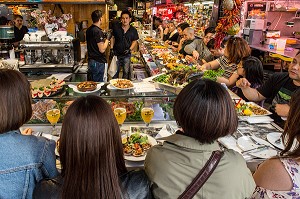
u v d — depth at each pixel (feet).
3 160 3.50
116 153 3.41
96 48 15.70
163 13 29.43
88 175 3.05
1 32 11.84
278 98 7.96
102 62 16.03
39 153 3.76
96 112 3.10
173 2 27.35
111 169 3.16
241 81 8.57
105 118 3.14
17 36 17.85
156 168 3.64
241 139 5.93
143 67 17.43
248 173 3.65
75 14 17.88
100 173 3.07
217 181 3.40
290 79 7.84
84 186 3.05
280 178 3.56
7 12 12.75
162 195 3.57
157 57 16.43
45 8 17.57
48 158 3.86
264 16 22.62
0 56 12.58
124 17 18.48
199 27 24.02
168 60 14.89
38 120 6.37
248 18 22.70
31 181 3.69
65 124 3.13
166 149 3.69
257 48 21.44
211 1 19.53
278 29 23.08
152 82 8.45
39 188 3.36
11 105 3.47
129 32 18.69
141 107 6.86
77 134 3.02
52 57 13.37
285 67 19.16
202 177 3.42
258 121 6.87
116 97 6.81
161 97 6.87
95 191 3.05
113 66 18.78
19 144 3.63
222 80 9.94
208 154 3.49
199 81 3.55
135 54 21.86
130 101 6.88
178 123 3.60
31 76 11.73
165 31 27.12
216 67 12.22
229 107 3.40
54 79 7.92
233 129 3.49
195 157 3.47
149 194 3.56
